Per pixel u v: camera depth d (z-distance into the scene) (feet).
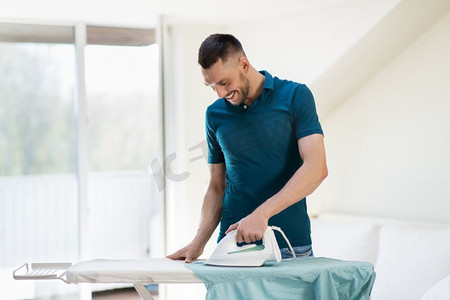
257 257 6.77
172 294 14.16
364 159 13.35
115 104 19.85
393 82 12.80
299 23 12.89
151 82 14.57
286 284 6.53
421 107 12.36
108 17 13.51
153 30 14.49
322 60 12.49
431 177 12.23
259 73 7.41
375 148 13.15
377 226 11.98
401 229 11.35
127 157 19.98
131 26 14.32
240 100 7.18
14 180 17.61
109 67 14.74
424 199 12.34
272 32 13.39
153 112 19.43
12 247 17.57
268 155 7.25
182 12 13.07
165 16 13.46
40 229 17.90
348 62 12.42
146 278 6.61
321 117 13.96
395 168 12.79
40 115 20.97
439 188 12.11
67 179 18.21
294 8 12.55
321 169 6.92
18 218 17.66
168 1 12.23
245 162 7.36
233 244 6.88
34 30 13.79
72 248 18.31
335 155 13.88
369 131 13.24
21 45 20.45
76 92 14.10
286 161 7.27
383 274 11.02
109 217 18.62
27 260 17.72
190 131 14.21
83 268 6.82
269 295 6.53
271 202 6.78
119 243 18.80
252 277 6.50
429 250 10.63
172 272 6.60
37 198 17.88
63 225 18.19
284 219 7.23
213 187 8.13
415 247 10.84
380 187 13.07
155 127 19.40
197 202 14.29
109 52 14.67
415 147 12.47
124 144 19.93
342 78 12.88
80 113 14.08
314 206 14.17
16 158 20.98
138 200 19.04
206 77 7.04
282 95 7.20
